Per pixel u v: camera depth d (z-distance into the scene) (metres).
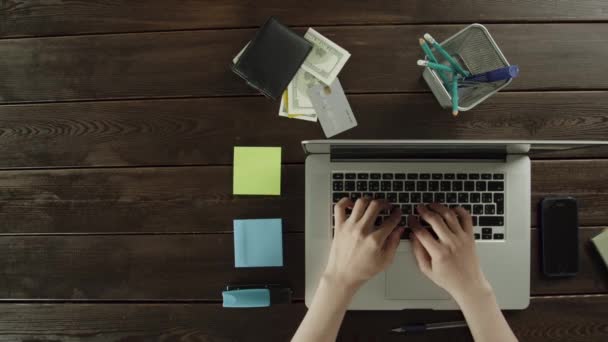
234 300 0.83
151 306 0.88
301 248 0.87
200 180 0.88
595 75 0.87
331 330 0.72
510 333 0.72
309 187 0.81
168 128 0.89
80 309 0.89
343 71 0.88
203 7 0.89
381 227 0.75
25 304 0.89
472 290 0.72
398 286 0.81
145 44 0.89
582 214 0.86
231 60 0.89
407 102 0.87
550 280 0.85
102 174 0.89
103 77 0.90
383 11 0.88
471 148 0.76
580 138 0.86
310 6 0.88
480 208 0.80
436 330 0.86
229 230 0.88
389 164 0.81
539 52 0.87
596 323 0.85
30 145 0.90
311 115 0.88
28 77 0.91
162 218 0.89
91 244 0.89
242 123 0.88
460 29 0.87
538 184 0.86
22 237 0.90
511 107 0.87
